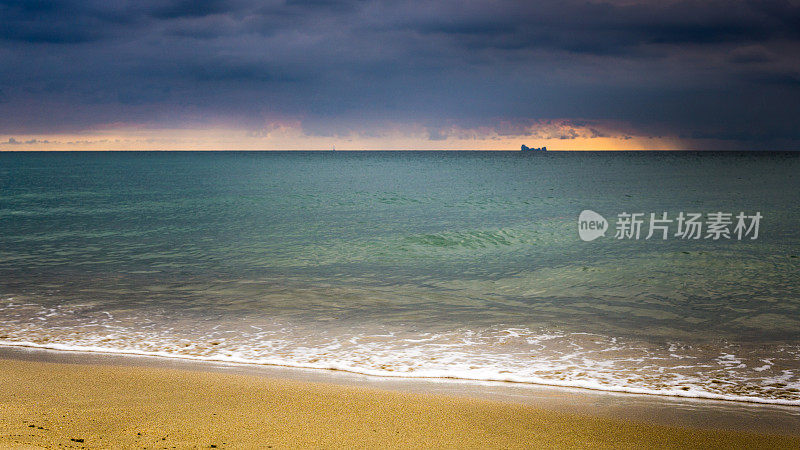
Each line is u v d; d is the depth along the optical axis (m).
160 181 64.62
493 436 5.56
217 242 21.16
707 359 8.46
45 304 12.06
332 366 8.09
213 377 7.41
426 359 8.45
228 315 11.23
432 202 39.12
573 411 6.34
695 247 19.89
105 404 6.23
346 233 23.56
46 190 49.09
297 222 27.56
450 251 19.22
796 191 48.44
